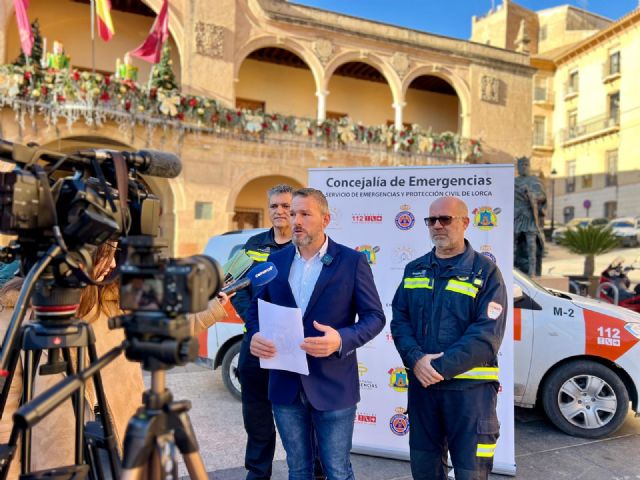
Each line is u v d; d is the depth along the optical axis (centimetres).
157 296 119
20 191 134
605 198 3381
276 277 253
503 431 342
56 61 1316
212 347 526
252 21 1725
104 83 1323
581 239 1203
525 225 896
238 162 1573
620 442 410
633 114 3181
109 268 216
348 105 2144
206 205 1523
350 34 1869
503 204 345
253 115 1573
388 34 1952
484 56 2117
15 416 105
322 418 232
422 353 245
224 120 1530
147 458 120
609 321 420
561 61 3803
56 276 150
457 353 230
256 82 1969
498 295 245
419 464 253
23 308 131
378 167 372
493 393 245
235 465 360
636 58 3172
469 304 247
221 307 234
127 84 1359
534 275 887
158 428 121
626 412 411
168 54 1457
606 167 3406
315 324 218
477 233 349
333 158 1703
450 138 1881
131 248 124
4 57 1383
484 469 238
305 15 1819
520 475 346
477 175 351
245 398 293
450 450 246
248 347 290
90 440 170
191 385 572
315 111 2070
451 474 328
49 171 150
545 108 3866
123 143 1430
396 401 368
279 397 238
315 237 242
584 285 994
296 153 1650
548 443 407
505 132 2148
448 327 248
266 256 312
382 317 238
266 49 1911
